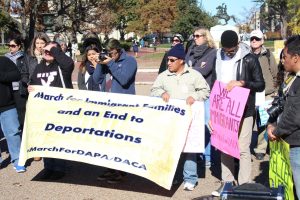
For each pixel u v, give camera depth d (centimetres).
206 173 579
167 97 478
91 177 562
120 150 485
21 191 513
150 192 504
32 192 509
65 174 573
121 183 537
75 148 502
